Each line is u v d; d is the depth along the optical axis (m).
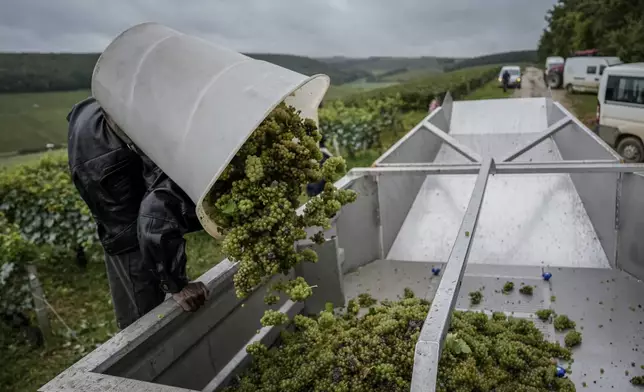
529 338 2.47
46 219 5.36
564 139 5.07
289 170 1.84
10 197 5.26
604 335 2.61
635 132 8.84
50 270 5.65
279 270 1.85
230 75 1.67
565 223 3.74
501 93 17.92
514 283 3.23
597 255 3.43
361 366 1.94
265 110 1.51
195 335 2.07
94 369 1.58
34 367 4.20
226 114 1.57
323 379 1.92
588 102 16.50
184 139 1.64
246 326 2.46
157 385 1.48
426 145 5.36
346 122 11.03
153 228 1.87
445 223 4.05
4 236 4.36
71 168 2.36
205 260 6.06
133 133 1.85
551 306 2.92
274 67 1.73
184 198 1.96
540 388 2.10
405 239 4.03
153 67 1.79
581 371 2.34
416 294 3.22
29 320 4.53
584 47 21.23
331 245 2.87
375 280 3.48
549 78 19.86
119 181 2.36
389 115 12.12
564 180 4.13
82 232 5.46
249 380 2.04
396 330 2.10
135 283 2.53
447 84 16.88
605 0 19.02
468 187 4.32
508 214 3.95
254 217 1.77
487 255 3.63
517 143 5.69
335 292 2.96
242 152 1.75
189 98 1.67
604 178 3.42
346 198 2.02
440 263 3.67
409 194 4.27
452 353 2.01
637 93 8.71
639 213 3.04
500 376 2.10
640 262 3.08
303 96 2.14
